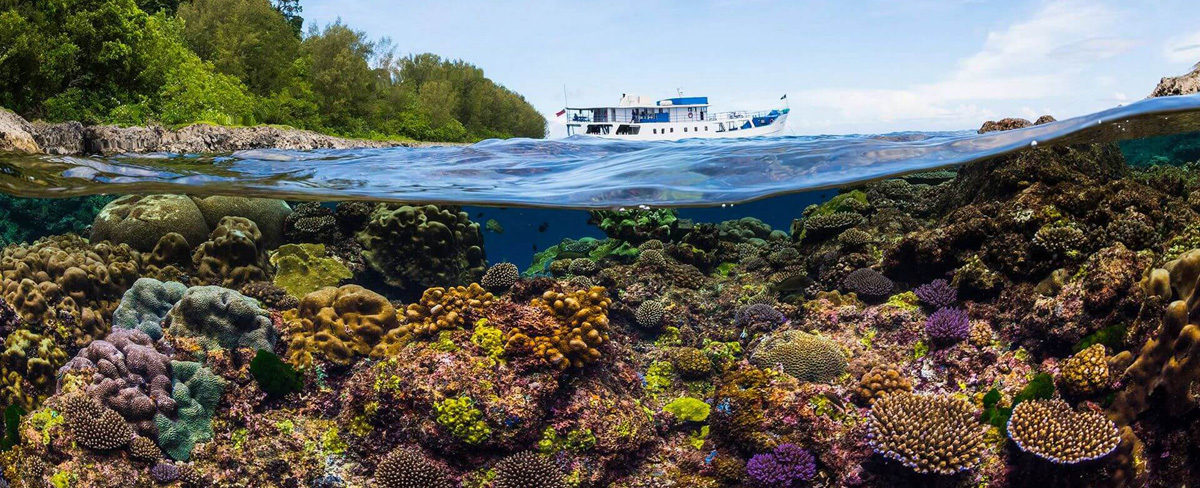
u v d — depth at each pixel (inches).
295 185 442.0
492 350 324.2
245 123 974.4
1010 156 373.7
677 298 462.3
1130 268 292.0
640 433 340.8
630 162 455.5
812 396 322.3
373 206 568.7
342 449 329.4
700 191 426.3
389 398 321.4
